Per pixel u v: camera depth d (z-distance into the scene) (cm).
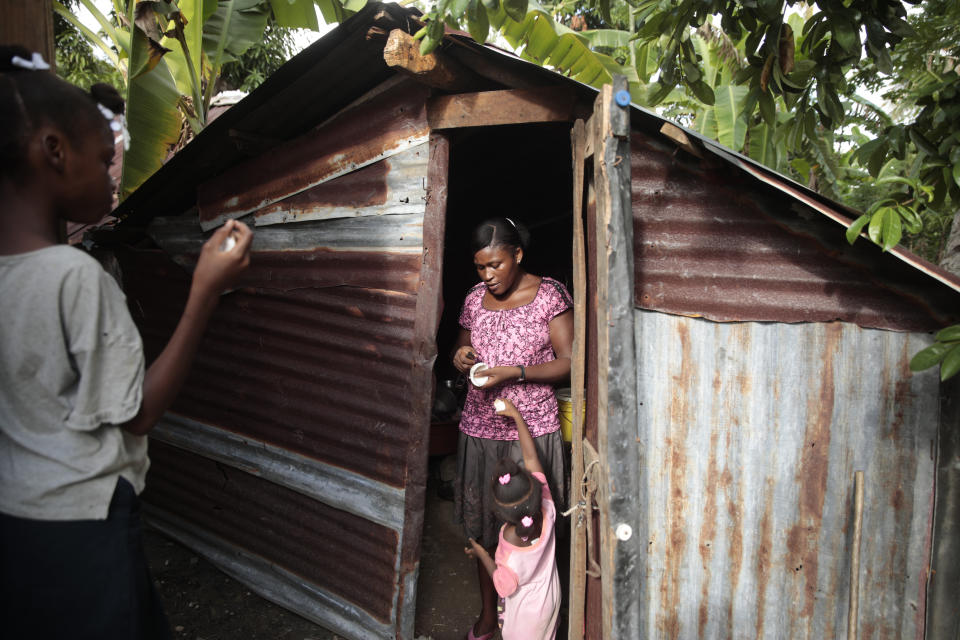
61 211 113
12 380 102
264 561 316
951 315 184
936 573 193
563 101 219
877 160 211
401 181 252
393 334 260
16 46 110
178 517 360
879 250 189
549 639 237
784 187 181
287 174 287
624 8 612
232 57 553
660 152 209
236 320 318
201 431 339
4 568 104
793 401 203
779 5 197
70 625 106
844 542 202
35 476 104
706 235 207
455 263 528
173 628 282
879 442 196
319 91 254
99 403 106
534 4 441
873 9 195
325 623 284
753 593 213
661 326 214
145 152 477
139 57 371
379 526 271
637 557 182
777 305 202
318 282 282
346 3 511
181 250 338
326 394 286
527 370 245
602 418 185
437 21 189
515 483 218
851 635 197
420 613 297
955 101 192
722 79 689
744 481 210
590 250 219
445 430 412
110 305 108
